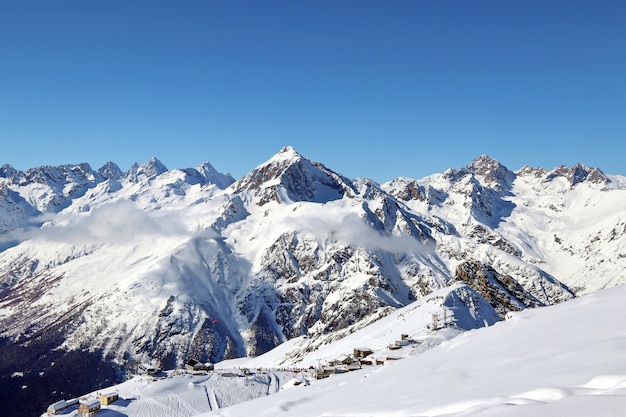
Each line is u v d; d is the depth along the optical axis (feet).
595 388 46.03
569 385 52.54
